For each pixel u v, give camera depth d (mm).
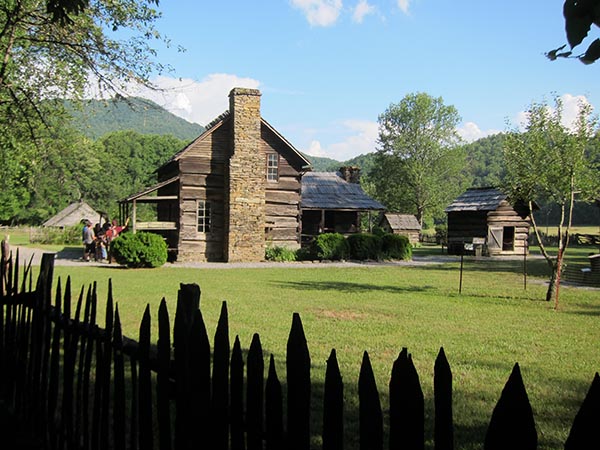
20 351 4852
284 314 10602
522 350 7812
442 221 101938
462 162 68562
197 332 2691
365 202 35969
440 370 1854
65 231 45469
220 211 26797
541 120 12898
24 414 4703
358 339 8336
